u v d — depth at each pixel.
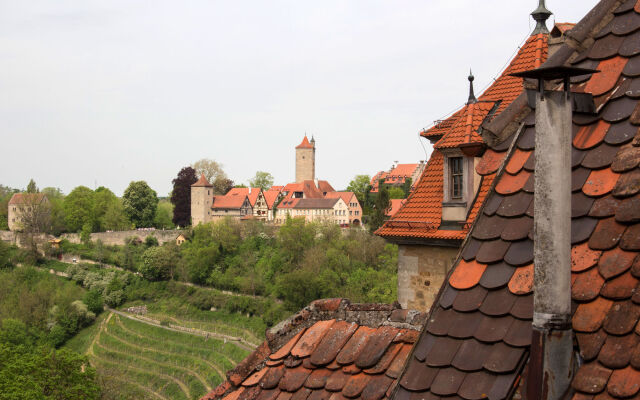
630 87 5.00
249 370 8.16
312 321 8.26
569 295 4.17
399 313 7.44
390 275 88.56
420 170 167.50
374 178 179.25
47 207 151.25
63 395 47.00
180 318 110.94
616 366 3.88
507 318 4.64
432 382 4.75
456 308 4.97
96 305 115.50
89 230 151.88
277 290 105.56
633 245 4.27
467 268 5.14
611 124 4.93
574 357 4.10
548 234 4.18
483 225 5.25
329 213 162.88
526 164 5.24
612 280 4.25
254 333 98.81
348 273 93.75
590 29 5.57
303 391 7.23
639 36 5.26
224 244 123.88
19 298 111.62
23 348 57.38
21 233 150.25
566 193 4.19
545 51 19.50
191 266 122.06
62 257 143.12
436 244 18.80
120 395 63.12
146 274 126.00
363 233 107.94
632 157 4.62
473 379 4.54
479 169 5.62
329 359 7.36
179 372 87.38
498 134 5.61
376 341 7.25
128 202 172.62
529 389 4.18
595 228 4.55
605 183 4.69
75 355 50.50
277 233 125.06
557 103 4.25
